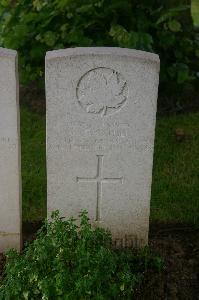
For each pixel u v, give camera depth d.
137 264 3.55
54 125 3.40
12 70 3.32
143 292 3.46
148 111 3.39
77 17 4.38
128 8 4.35
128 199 3.56
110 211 3.59
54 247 3.27
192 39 4.65
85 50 3.30
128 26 4.41
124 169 3.50
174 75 4.43
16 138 3.44
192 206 3.92
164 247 3.73
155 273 3.54
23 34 4.40
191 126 4.50
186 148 4.33
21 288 3.20
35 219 3.85
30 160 4.21
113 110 3.39
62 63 3.30
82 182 3.52
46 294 3.16
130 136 3.44
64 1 4.32
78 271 3.21
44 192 4.00
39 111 4.66
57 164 3.47
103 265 3.23
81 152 3.46
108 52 3.30
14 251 3.37
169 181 4.07
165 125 4.50
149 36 4.27
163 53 4.48
